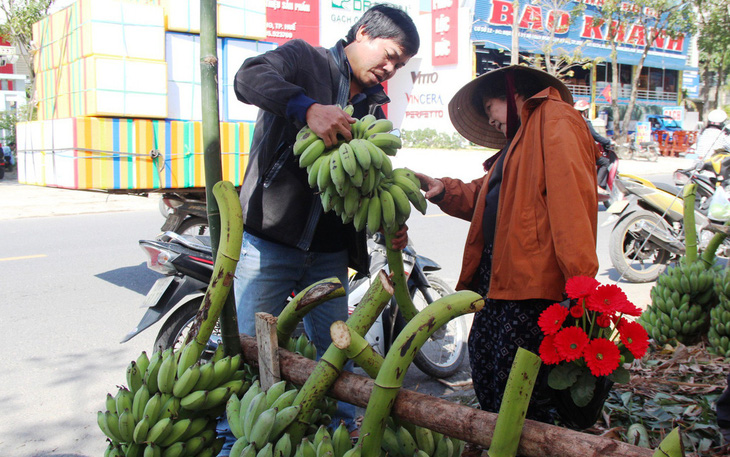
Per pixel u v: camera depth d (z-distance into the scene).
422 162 18.06
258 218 2.55
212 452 1.94
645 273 6.62
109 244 8.08
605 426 2.90
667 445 1.32
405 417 1.70
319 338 2.81
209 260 3.88
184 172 4.71
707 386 3.24
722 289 3.82
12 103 17.58
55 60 4.91
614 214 6.66
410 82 22.98
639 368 3.56
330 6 18.97
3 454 3.18
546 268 2.29
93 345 4.62
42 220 9.92
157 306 3.83
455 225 9.75
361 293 4.09
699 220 6.58
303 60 2.47
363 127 2.14
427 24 21.89
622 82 30.09
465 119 3.09
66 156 4.35
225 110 4.94
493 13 22.53
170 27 4.61
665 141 24.22
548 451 1.50
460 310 1.67
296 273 2.66
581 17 25.23
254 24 4.89
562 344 1.87
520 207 2.37
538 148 2.34
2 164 15.51
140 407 1.81
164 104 4.58
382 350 4.03
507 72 2.60
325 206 2.07
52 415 3.59
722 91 36.88
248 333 2.62
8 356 4.40
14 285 6.15
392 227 2.11
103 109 4.33
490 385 2.66
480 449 2.26
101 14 4.25
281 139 2.50
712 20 27.05
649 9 24.09
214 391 1.86
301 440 1.78
